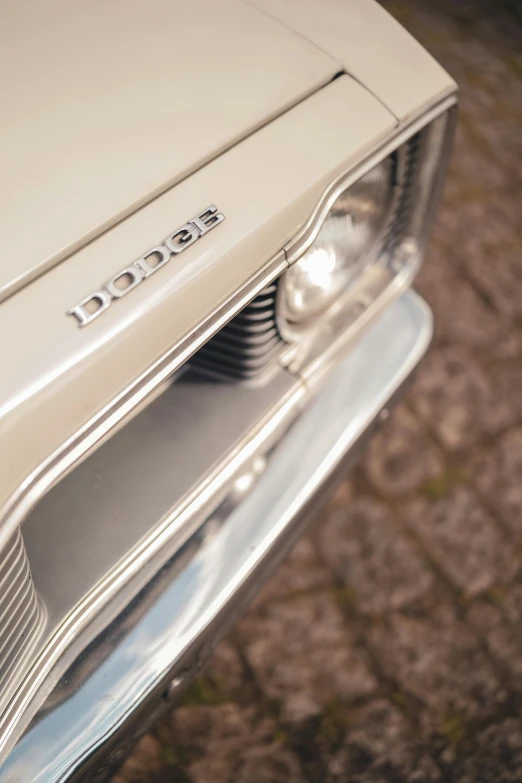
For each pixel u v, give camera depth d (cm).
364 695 163
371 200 110
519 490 200
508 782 157
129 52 98
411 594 179
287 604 172
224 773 149
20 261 76
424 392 212
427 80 111
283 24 109
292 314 107
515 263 249
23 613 79
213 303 84
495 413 212
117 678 94
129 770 146
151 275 80
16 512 69
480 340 227
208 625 103
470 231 254
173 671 99
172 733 151
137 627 98
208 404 109
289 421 116
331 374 129
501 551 189
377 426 139
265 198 90
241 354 106
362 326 124
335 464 122
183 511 101
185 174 88
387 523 188
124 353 77
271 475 116
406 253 129
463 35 335
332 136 98
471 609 179
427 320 141
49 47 96
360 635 171
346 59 108
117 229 82
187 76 97
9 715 83
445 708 164
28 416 70
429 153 118
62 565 93
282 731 156
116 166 86
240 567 108
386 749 157
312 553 181
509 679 171
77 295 76
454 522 191
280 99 98
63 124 88
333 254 108
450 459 202
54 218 80
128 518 98
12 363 71
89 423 74
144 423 107
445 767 157
